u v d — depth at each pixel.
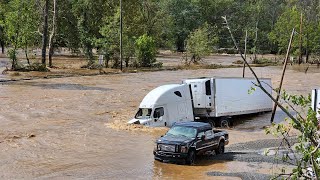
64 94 39.66
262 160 19.03
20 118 28.77
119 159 19.69
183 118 27.75
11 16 58.44
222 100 29.83
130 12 75.56
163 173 17.47
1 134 24.11
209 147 19.86
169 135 19.61
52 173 17.47
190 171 17.75
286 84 52.53
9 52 58.44
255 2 139.75
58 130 25.59
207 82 29.56
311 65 87.25
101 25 79.31
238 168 18.05
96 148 21.75
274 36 103.00
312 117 6.14
